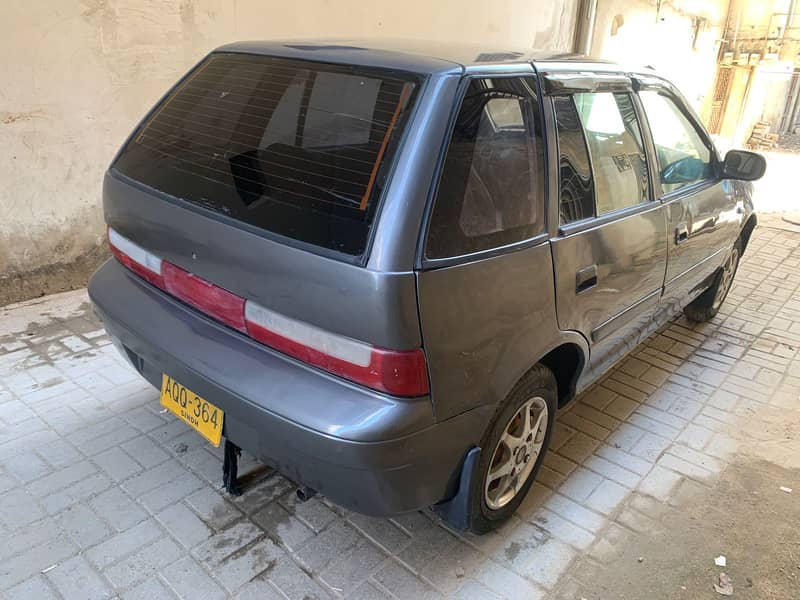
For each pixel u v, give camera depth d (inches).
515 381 83.2
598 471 113.4
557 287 87.4
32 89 146.7
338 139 74.5
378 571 87.9
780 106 670.5
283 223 72.6
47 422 113.5
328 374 71.0
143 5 158.9
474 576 88.4
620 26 386.3
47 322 149.3
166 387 88.4
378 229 66.1
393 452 68.4
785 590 90.1
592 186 96.3
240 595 82.5
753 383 149.6
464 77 74.7
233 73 92.7
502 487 94.0
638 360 158.1
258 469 104.6
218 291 79.1
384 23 221.8
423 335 67.7
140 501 96.8
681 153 130.1
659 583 89.6
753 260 244.5
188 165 87.1
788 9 512.7
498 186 77.6
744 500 108.1
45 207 156.9
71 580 82.6
